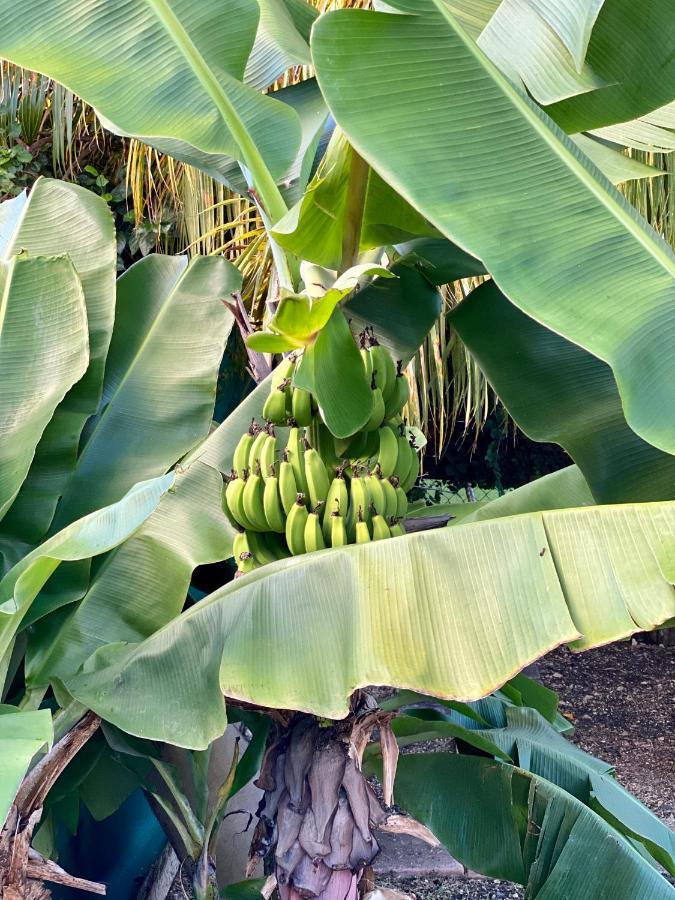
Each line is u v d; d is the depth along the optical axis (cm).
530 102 196
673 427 180
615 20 203
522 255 184
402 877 504
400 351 311
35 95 577
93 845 436
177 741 217
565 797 299
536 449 740
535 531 198
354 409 222
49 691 362
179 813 338
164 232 555
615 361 180
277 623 212
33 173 580
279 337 203
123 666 243
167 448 335
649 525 190
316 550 225
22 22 240
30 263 313
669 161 505
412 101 194
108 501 323
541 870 292
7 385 303
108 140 588
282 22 321
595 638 182
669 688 824
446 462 746
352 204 246
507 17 220
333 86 193
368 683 190
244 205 538
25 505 307
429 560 202
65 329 311
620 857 282
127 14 240
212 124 244
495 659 185
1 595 244
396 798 314
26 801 243
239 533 260
